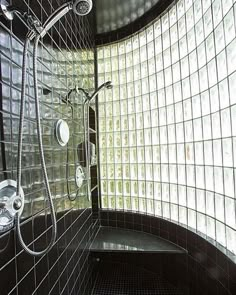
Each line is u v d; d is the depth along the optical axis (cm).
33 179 86
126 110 219
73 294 130
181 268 171
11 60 73
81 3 77
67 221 125
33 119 87
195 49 151
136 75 214
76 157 147
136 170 212
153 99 199
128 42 221
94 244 188
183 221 170
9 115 71
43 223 93
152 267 197
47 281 95
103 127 229
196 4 149
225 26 119
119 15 206
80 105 161
